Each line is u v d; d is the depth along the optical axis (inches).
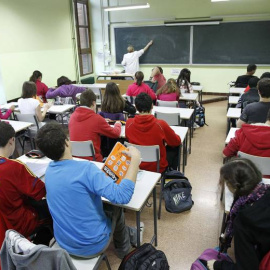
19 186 56.5
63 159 51.5
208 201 107.3
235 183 48.5
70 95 186.2
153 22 290.0
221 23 266.1
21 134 146.0
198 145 166.1
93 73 332.8
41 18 237.9
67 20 276.5
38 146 50.3
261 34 257.6
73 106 170.6
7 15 201.2
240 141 79.6
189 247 83.5
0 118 134.7
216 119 218.7
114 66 324.8
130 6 253.6
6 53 203.9
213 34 272.4
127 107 127.0
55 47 261.6
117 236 71.0
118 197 50.5
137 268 62.1
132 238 81.0
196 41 280.1
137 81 170.6
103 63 326.3
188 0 273.9
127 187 52.8
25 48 223.0
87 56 321.7
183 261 78.2
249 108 102.4
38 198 58.8
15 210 59.0
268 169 75.7
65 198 49.7
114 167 57.5
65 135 51.0
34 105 143.0
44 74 249.9
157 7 286.8
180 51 289.4
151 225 93.9
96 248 54.0
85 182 49.4
